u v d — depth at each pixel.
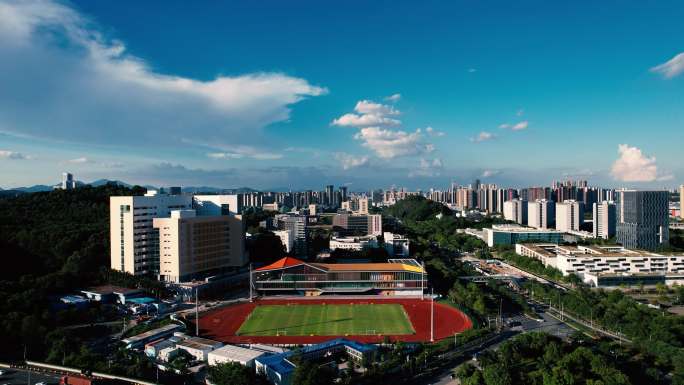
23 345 183.25
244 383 147.88
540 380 149.50
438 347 188.25
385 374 164.75
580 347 165.50
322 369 154.50
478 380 151.88
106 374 157.38
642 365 165.25
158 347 187.62
